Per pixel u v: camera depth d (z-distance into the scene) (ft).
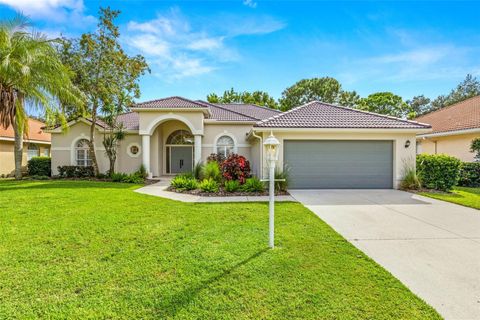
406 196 37.11
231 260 15.12
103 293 11.71
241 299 11.30
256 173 53.67
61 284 12.42
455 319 10.21
